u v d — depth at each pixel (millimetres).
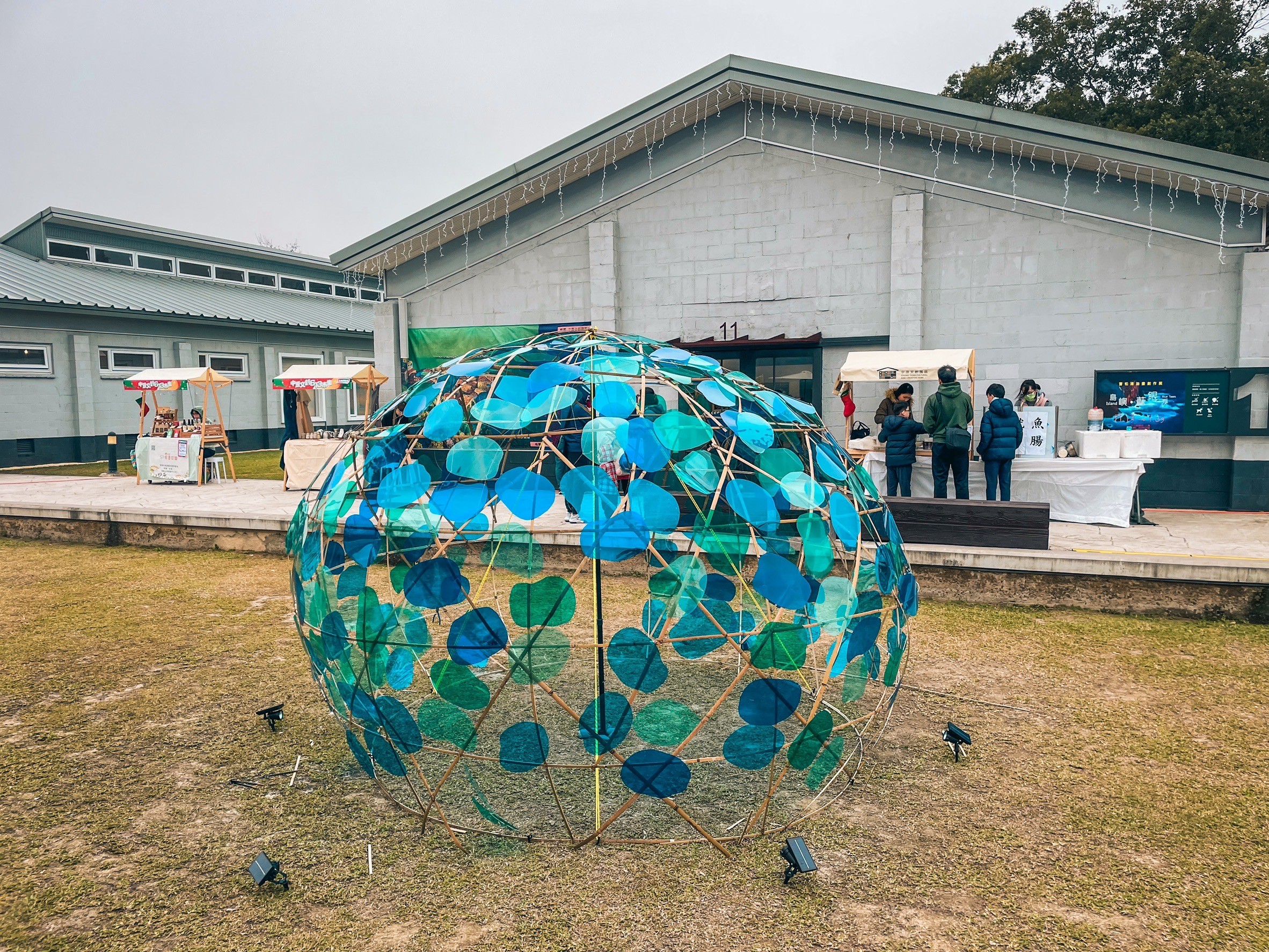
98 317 19594
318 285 29891
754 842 3021
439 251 13703
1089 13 21031
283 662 5238
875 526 4117
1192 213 9836
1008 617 6191
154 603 6852
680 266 12336
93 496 12070
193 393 21797
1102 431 9258
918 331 10984
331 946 2443
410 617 3732
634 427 3043
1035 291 10570
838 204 11406
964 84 22938
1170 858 2906
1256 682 4719
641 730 3631
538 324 13273
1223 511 10023
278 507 10531
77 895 2723
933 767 3668
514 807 3297
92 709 4441
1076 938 2455
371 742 3197
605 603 6547
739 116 11797
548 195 12914
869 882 2756
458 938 2475
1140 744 3895
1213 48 20156
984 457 8703
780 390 11859
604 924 2535
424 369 13969
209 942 2467
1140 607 6199
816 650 5336
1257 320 9586
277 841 3061
